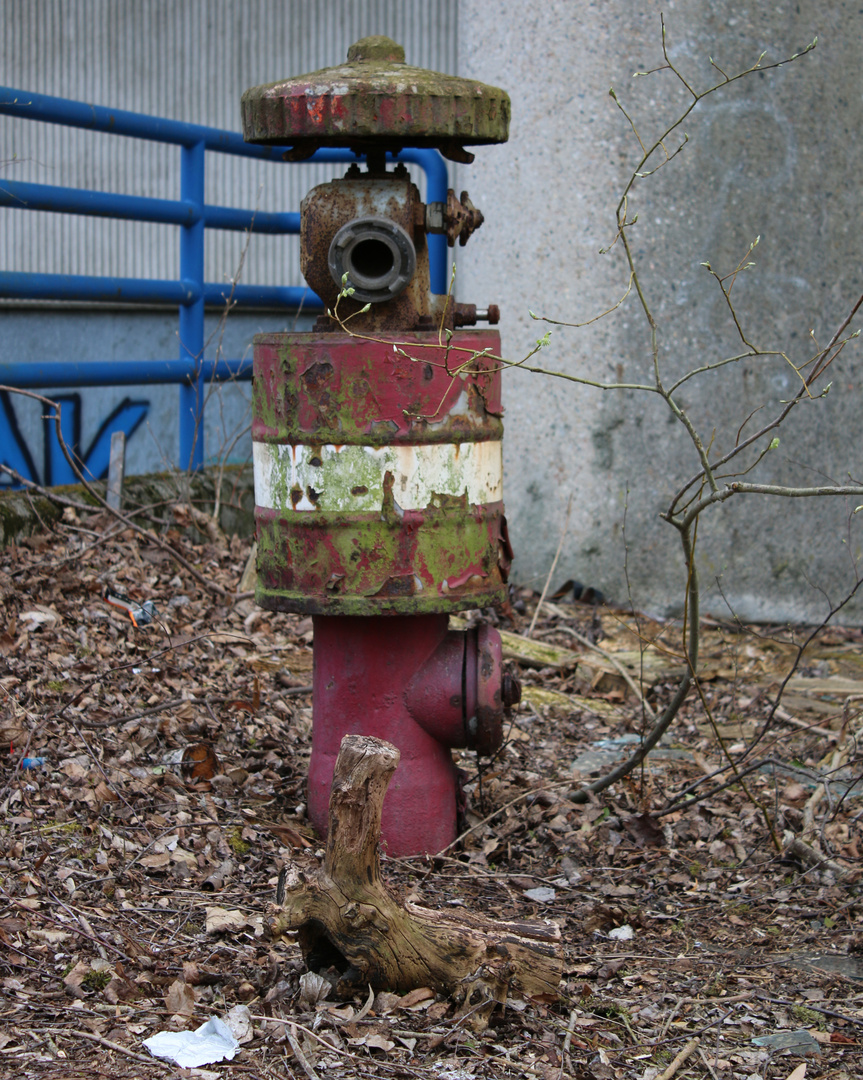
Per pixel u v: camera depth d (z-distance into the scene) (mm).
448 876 3498
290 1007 2613
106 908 3012
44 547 5422
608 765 4484
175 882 3217
